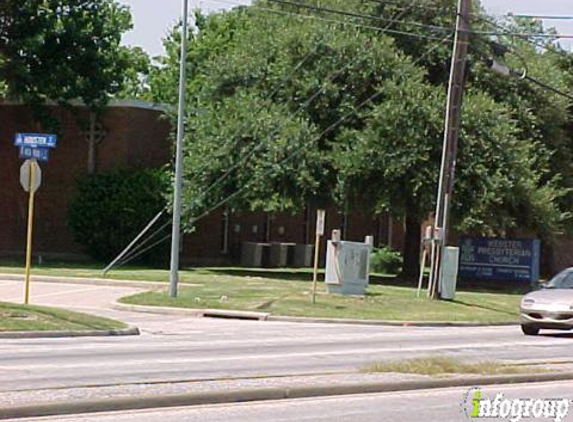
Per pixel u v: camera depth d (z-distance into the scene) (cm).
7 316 2130
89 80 4634
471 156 3934
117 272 3984
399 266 5122
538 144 4394
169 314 2822
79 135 4775
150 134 4822
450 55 4234
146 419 1043
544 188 4197
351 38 4188
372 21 4328
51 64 4600
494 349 1997
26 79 4506
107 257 4528
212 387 1216
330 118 4194
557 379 1495
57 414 1050
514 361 1697
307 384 1274
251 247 5119
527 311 2444
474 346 2080
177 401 1136
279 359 1688
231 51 4762
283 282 3781
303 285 3650
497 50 3734
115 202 4409
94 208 4441
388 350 1933
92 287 3491
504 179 3922
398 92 3962
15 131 4884
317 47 4216
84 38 4597
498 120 4009
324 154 4103
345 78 4203
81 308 2841
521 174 4028
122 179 4459
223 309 2870
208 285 3519
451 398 1280
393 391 1323
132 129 4725
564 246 5741
